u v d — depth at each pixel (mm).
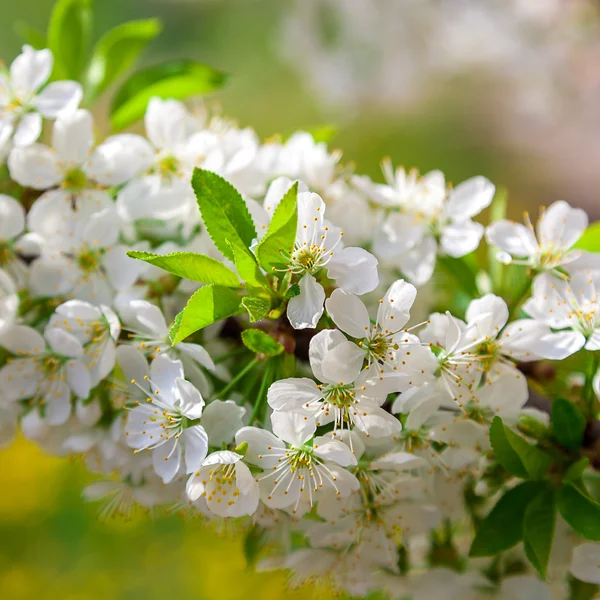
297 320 570
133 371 597
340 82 1188
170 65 642
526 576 618
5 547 999
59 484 1041
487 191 622
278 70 1585
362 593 618
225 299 573
